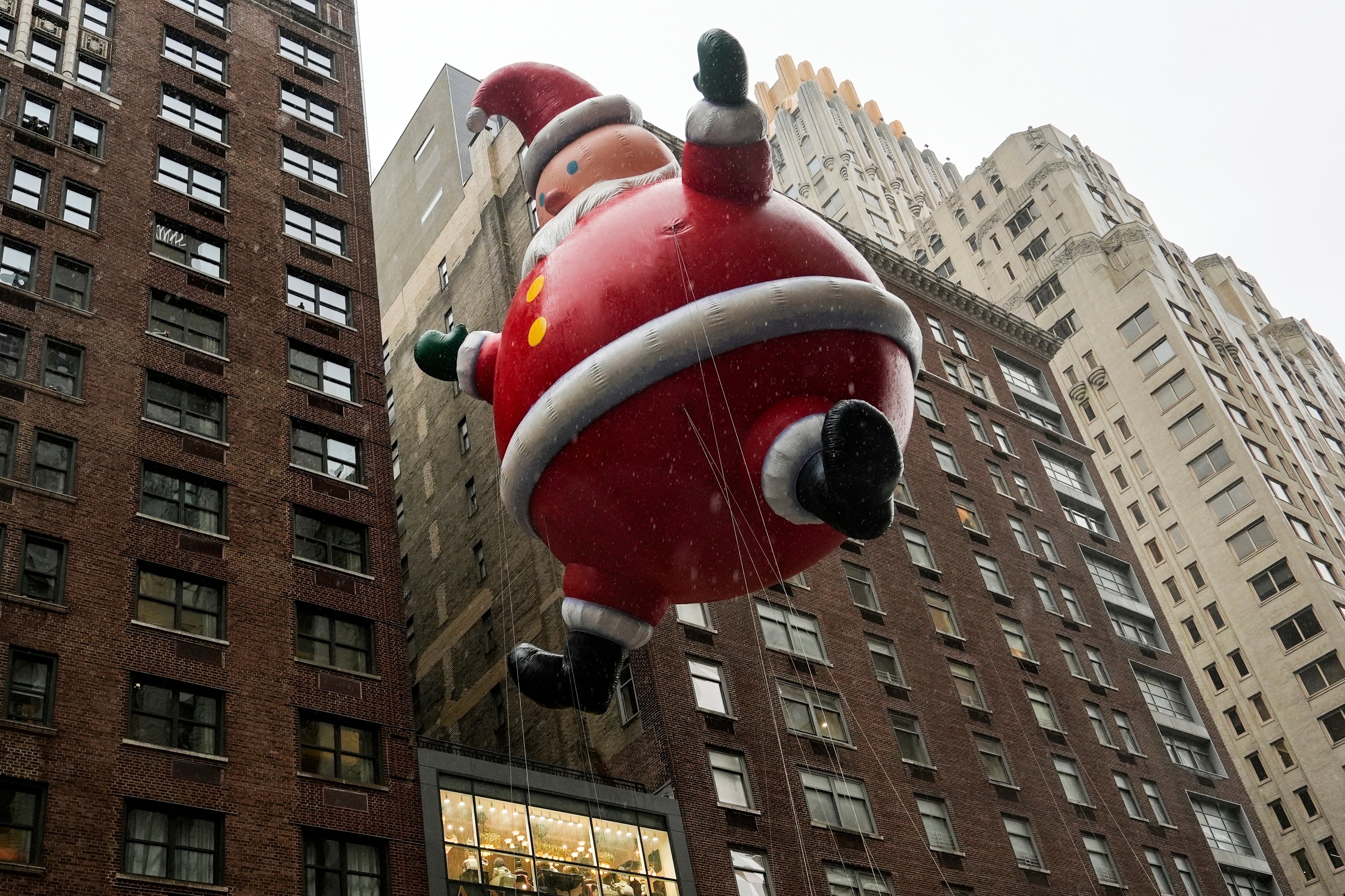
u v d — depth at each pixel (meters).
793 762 38.84
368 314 41.03
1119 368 88.00
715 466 14.33
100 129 38.88
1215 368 86.06
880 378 14.89
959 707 45.75
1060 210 99.56
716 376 14.20
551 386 14.77
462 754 37.09
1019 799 44.56
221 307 37.03
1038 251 100.00
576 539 15.48
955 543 52.91
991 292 102.06
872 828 39.09
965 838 41.34
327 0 50.94
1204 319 90.81
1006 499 58.31
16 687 26.72
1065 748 48.53
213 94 43.28
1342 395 108.31
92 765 26.42
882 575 48.22
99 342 33.47
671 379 14.20
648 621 16.06
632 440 14.32
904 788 41.06
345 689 31.67
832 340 14.53
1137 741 52.75
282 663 30.94
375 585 34.41
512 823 32.47
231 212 40.03
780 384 14.32
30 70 38.47
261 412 35.47
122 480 31.22
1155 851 48.56
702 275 14.62
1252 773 73.38
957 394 61.91
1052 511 60.50
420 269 61.66
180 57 43.62
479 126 19.38
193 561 31.08
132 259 36.09
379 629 33.50
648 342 14.15
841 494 13.57
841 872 37.22
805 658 42.34
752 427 14.31
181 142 40.62
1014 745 46.47
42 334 32.59
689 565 15.33
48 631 27.73
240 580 31.61
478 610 47.28
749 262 14.75
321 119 46.31
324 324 39.22
